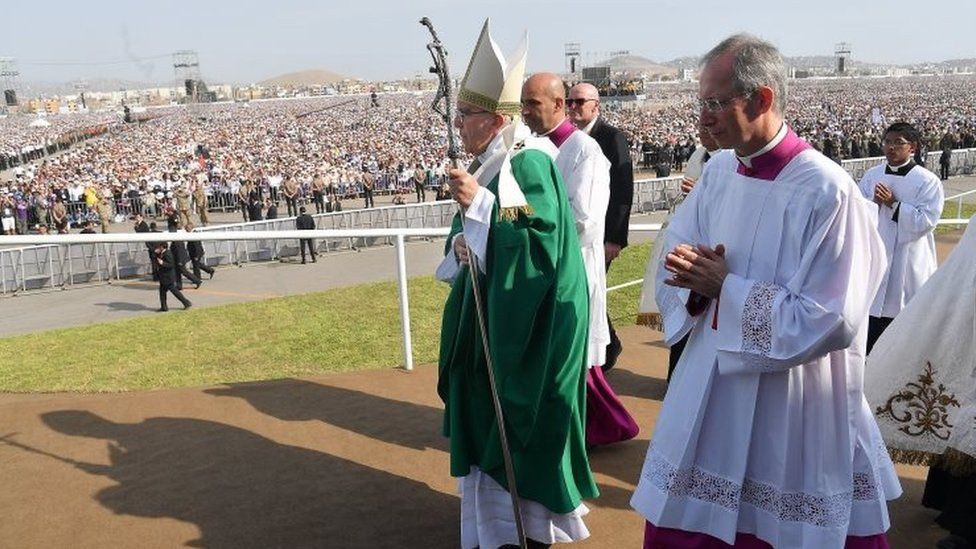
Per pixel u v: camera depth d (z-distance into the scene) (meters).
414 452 4.68
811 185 2.51
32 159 85.94
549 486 3.38
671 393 2.83
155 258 15.62
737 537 2.69
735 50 2.51
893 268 6.14
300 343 9.04
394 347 8.47
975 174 32.19
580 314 3.46
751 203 2.64
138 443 4.79
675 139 53.25
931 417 3.63
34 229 32.56
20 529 3.82
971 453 3.35
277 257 20.83
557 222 3.30
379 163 46.28
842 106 110.94
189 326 10.55
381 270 18.48
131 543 3.69
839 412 2.60
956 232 15.36
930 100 126.06
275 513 3.96
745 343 2.53
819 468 2.57
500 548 3.46
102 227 31.95
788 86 2.59
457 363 3.47
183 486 4.25
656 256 4.61
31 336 10.72
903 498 4.12
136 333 10.29
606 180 4.39
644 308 4.64
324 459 4.58
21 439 4.86
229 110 163.62
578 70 91.88
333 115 132.75
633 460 4.61
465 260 3.47
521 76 3.38
